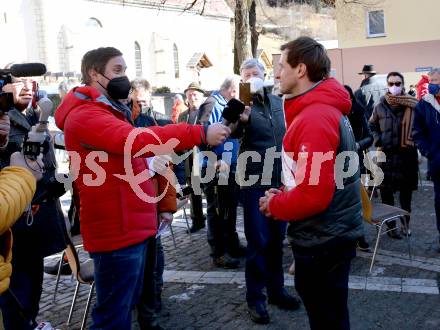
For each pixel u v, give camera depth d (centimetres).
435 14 2583
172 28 4141
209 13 4412
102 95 278
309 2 3092
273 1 3147
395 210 534
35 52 3391
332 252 264
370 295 457
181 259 591
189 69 4247
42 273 342
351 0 2661
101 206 279
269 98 409
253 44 2066
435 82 542
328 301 271
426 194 881
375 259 553
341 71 2778
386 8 2652
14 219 218
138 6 3888
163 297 473
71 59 3441
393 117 617
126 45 3828
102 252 282
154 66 4022
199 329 404
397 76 614
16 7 3322
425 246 595
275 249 427
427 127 549
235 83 491
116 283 283
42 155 312
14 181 222
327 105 258
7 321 320
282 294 433
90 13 3603
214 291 482
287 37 4438
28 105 343
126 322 290
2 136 258
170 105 2628
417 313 419
